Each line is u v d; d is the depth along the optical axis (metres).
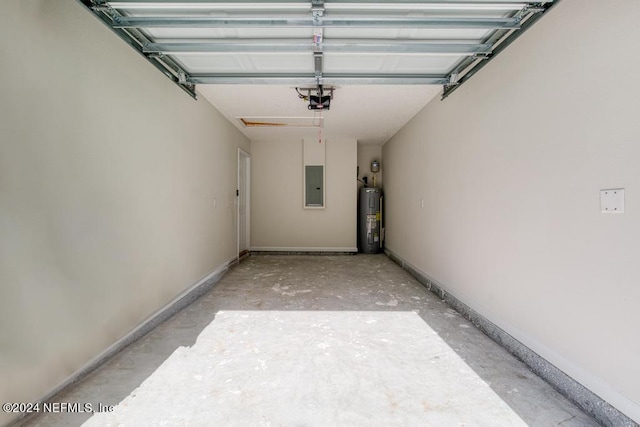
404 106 3.66
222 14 1.84
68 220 1.58
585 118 1.45
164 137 2.53
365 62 2.52
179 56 2.40
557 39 1.61
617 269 1.30
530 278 1.83
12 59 1.30
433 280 3.35
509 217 2.02
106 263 1.86
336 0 1.70
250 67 2.62
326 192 5.70
